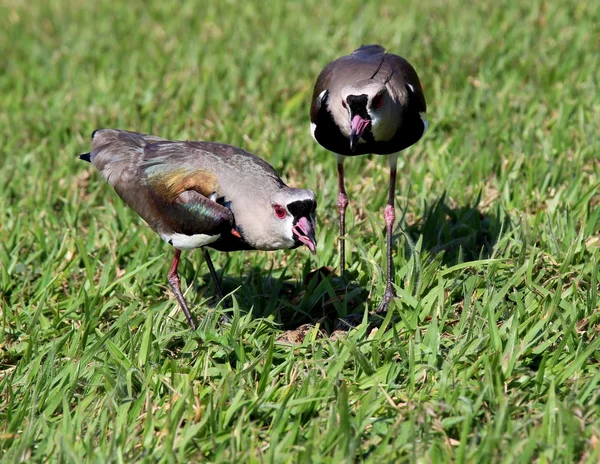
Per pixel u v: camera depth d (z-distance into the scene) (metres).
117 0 26.02
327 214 13.52
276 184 10.33
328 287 11.18
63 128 16.98
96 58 21.12
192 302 11.47
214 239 10.50
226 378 8.98
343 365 9.54
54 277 12.07
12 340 10.98
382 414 8.87
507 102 16.20
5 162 15.79
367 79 11.18
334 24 21.98
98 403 9.27
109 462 8.11
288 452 8.27
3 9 26.36
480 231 12.59
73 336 10.65
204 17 23.64
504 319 10.30
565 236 11.88
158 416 9.01
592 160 14.30
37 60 21.72
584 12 21.03
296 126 16.66
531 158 14.38
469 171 14.28
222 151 10.96
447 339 9.92
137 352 10.10
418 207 13.48
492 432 8.16
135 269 11.94
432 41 19.80
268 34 21.62
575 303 10.12
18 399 9.60
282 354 10.08
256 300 11.49
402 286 11.44
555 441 8.12
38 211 13.98
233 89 18.27
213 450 8.41
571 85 17.08
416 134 11.86
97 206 14.40
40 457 8.45
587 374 9.20
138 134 11.73
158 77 19.38
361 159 14.95
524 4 21.84
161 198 10.73
